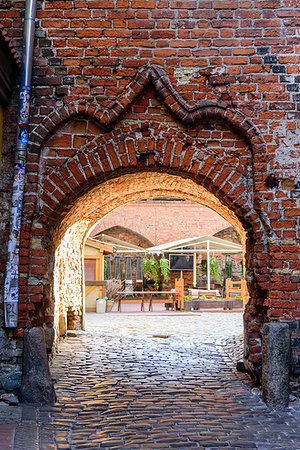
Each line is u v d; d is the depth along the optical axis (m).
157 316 15.16
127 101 5.29
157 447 3.52
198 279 24.31
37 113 5.30
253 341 5.29
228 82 5.38
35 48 5.39
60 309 9.27
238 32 5.46
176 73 5.41
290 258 5.09
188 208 24.44
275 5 5.50
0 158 5.25
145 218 24.19
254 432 3.88
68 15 5.45
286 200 5.19
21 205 5.09
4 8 5.45
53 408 4.49
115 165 5.32
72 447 3.50
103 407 4.54
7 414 4.26
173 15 5.49
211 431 3.88
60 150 5.34
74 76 5.36
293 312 4.99
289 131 5.30
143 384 5.48
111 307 17.11
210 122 5.42
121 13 5.47
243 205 5.29
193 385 5.45
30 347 4.79
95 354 7.48
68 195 5.30
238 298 18.55
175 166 5.35
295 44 5.44
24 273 5.04
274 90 5.37
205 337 9.83
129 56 5.41
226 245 20.41
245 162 5.36
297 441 3.69
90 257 18.84
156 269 23.67
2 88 5.07
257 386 5.31
